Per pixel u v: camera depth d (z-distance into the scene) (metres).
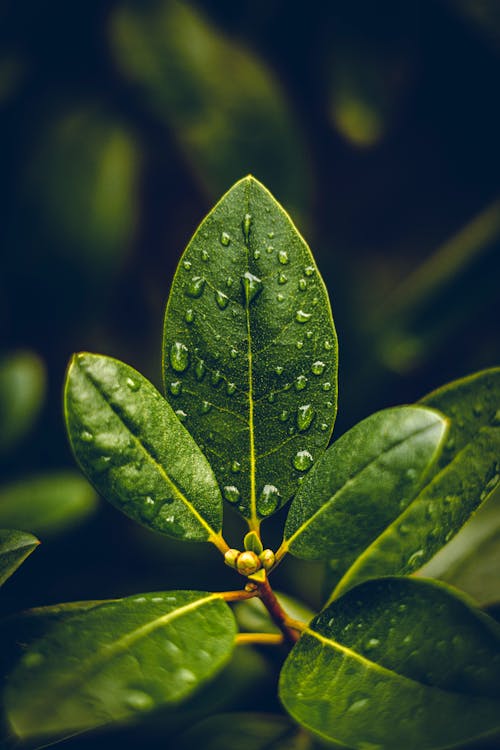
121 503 0.33
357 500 0.33
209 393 0.34
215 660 0.32
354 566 0.36
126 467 0.33
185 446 0.33
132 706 0.31
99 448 0.33
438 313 0.56
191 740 0.38
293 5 0.59
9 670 0.31
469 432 0.35
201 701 0.39
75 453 0.33
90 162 0.58
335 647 0.33
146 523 0.33
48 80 0.59
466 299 0.55
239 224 0.34
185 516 0.34
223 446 0.34
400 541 0.36
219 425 0.34
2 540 0.33
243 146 0.57
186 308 0.34
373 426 0.33
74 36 0.58
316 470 0.33
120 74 0.59
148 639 0.32
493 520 0.40
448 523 0.35
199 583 0.47
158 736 0.38
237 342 0.34
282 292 0.34
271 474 0.34
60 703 0.31
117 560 0.49
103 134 0.59
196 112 0.57
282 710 0.39
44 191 0.58
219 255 0.34
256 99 0.57
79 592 0.47
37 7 0.57
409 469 0.33
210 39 0.58
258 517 0.34
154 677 0.31
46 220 0.58
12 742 0.31
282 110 0.57
